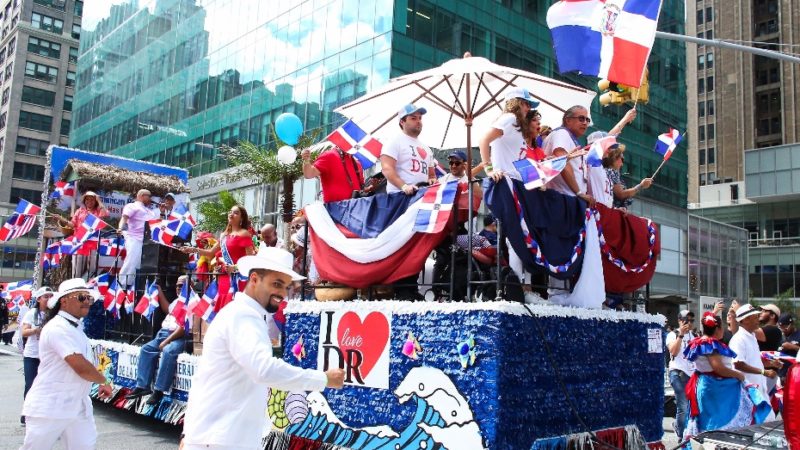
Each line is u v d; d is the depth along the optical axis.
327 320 5.75
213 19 38.12
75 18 97.69
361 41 27.14
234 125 34.78
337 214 6.13
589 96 6.59
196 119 38.38
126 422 9.01
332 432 5.43
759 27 89.00
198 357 7.27
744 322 7.52
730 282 46.97
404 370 5.02
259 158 18.80
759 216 70.06
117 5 50.56
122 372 8.77
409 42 26.25
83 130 53.88
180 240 9.50
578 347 5.14
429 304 4.94
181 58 40.81
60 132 94.69
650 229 6.30
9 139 90.00
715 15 92.75
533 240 4.85
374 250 5.54
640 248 6.11
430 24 27.09
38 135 92.62
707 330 7.26
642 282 6.14
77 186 12.31
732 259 47.66
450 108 6.77
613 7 5.54
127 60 47.84
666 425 10.84
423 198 5.33
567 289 5.31
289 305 6.18
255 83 33.56
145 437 8.04
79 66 56.41
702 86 92.94
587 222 5.42
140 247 9.99
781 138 84.94
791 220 67.69
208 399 3.38
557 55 5.61
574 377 5.04
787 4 86.12
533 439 4.56
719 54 91.50
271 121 31.91
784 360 8.55
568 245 5.20
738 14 90.25
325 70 28.98
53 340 5.07
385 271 5.47
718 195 73.50
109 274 9.97
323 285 6.15
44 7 94.75
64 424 5.08
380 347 5.24
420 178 6.16
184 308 7.71
